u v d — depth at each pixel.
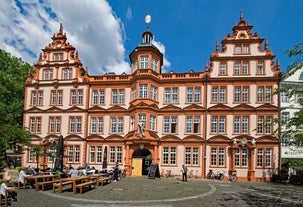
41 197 18.45
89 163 42.38
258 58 40.19
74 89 44.44
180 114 41.03
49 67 45.69
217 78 40.53
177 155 40.19
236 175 38.31
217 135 39.41
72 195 19.62
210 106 40.38
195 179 37.25
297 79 40.28
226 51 41.22
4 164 35.69
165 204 17.19
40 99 45.41
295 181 33.59
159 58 43.69
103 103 43.59
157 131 41.19
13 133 31.84
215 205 17.28
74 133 43.31
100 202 17.28
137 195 20.38
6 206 15.11
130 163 40.22
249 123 38.97
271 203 18.50
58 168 26.34
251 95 39.53
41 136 44.19
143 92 40.81
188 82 41.53
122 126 42.38
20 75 49.75
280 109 14.41
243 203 18.25
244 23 41.44
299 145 12.66
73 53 45.56
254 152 38.25
